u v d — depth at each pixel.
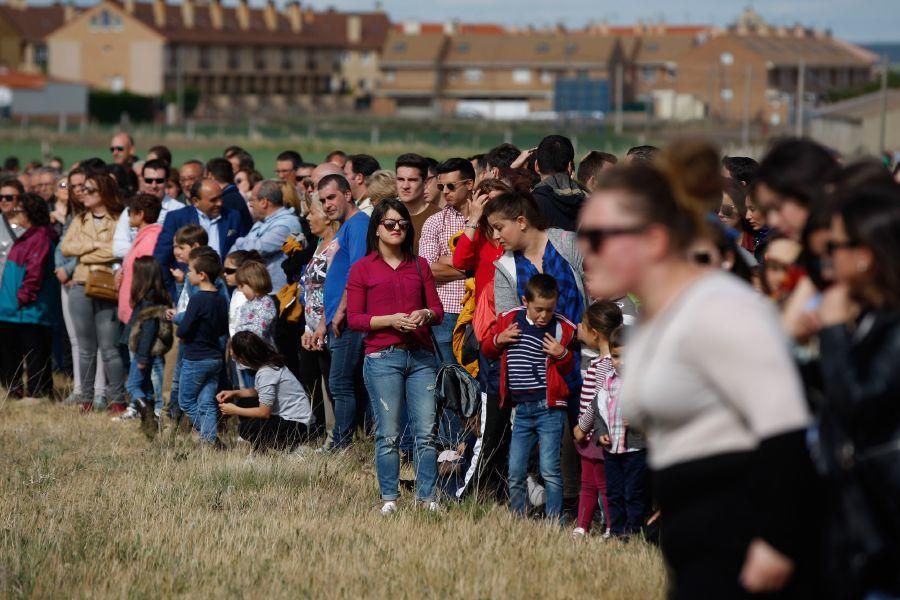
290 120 187.12
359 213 22.94
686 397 8.77
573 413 18.70
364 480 21.41
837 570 8.91
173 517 18.61
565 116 199.88
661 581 15.67
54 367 34.03
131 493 20.27
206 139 127.75
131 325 25.92
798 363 9.79
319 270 23.73
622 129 183.25
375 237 19.48
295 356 26.09
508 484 19.94
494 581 15.51
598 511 19.42
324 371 24.42
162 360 27.23
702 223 9.09
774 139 10.95
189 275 25.06
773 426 8.40
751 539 8.62
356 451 22.69
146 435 25.19
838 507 9.10
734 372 8.53
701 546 8.85
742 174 19.73
